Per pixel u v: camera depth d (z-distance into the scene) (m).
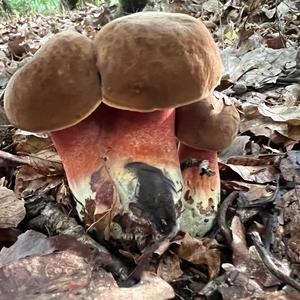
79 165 0.23
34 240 0.24
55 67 0.21
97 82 0.21
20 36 0.92
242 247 0.24
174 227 0.23
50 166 0.34
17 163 0.36
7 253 0.24
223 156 0.35
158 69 0.20
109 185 0.23
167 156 0.23
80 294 0.20
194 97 0.21
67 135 0.23
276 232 0.25
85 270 0.21
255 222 0.26
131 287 0.21
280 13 0.68
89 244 0.24
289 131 0.36
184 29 0.21
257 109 0.38
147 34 0.21
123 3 0.93
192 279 0.23
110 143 0.23
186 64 0.21
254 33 0.57
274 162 0.32
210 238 0.25
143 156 0.23
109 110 0.23
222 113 0.25
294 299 0.21
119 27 0.21
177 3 0.87
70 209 0.27
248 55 0.52
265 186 0.29
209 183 0.25
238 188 0.30
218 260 0.24
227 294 0.21
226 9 0.75
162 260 0.24
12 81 0.22
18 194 0.32
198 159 0.25
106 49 0.21
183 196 0.25
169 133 0.23
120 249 0.24
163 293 0.21
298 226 0.24
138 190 0.23
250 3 0.68
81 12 1.45
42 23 1.26
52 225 0.26
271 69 0.48
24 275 0.21
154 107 0.20
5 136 0.42
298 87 0.44
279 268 0.22
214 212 0.26
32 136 0.39
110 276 0.21
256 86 0.46
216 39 0.66
